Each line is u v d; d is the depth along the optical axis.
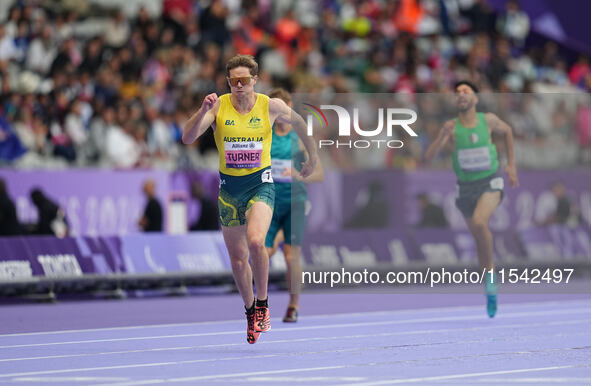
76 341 25.70
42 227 41.47
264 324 22.91
